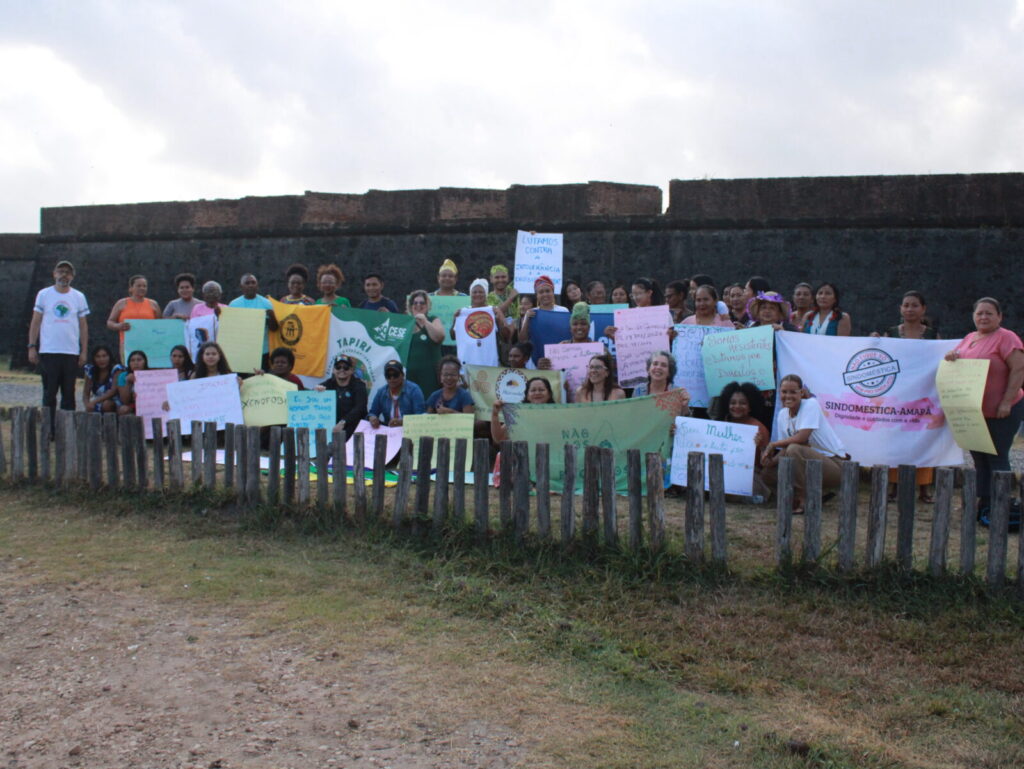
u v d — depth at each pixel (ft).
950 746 12.73
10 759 12.16
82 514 24.90
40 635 16.39
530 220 67.77
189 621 16.99
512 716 13.41
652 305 33.01
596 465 19.54
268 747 12.45
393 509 22.16
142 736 12.75
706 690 14.35
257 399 30.73
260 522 23.00
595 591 18.22
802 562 18.26
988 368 22.72
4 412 40.60
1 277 100.89
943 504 17.57
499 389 29.12
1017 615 16.61
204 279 77.97
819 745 12.59
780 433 25.93
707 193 63.87
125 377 34.73
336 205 73.36
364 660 15.29
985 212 58.80
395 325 34.47
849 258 61.21
